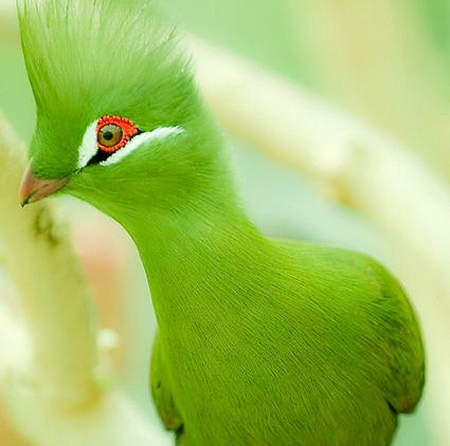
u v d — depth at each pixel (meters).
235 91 2.46
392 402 2.31
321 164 2.42
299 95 2.47
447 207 2.39
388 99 2.65
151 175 2.24
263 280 2.26
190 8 2.80
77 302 2.32
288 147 2.45
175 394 2.30
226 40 2.84
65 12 2.23
